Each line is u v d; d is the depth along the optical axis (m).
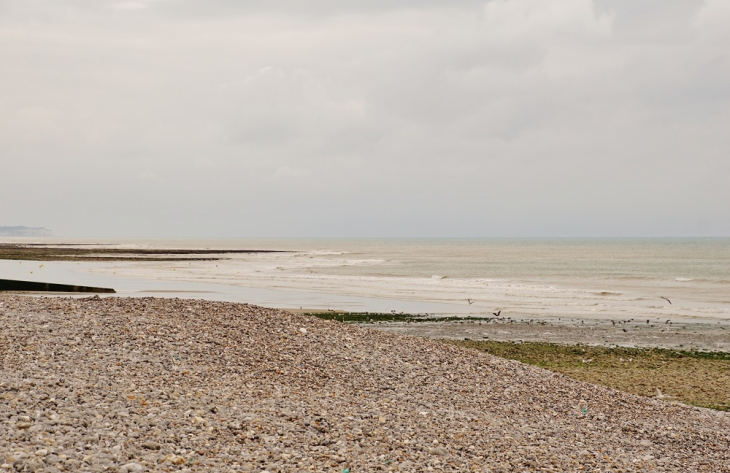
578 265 117.69
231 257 143.25
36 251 148.25
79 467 9.64
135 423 11.77
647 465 13.33
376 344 21.03
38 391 12.54
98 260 115.38
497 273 92.06
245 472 10.45
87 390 13.04
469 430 14.20
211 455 10.96
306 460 11.32
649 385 23.25
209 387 14.69
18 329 16.91
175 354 16.67
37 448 10.03
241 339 19.03
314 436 12.61
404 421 14.30
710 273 93.44
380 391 16.47
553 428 15.39
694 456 14.41
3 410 11.33
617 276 85.06
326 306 46.19
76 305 20.95
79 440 10.62
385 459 11.82
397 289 60.62
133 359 15.73
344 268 100.94
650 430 16.20
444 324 38.06
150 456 10.46
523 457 12.84
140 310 20.97
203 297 49.47
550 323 39.00
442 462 12.02
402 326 37.19
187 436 11.63
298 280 70.50
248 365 16.92
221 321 20.70
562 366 26.72
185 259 128.00
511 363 21.56
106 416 11.87
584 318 41.50
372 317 40.53
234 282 66.06
